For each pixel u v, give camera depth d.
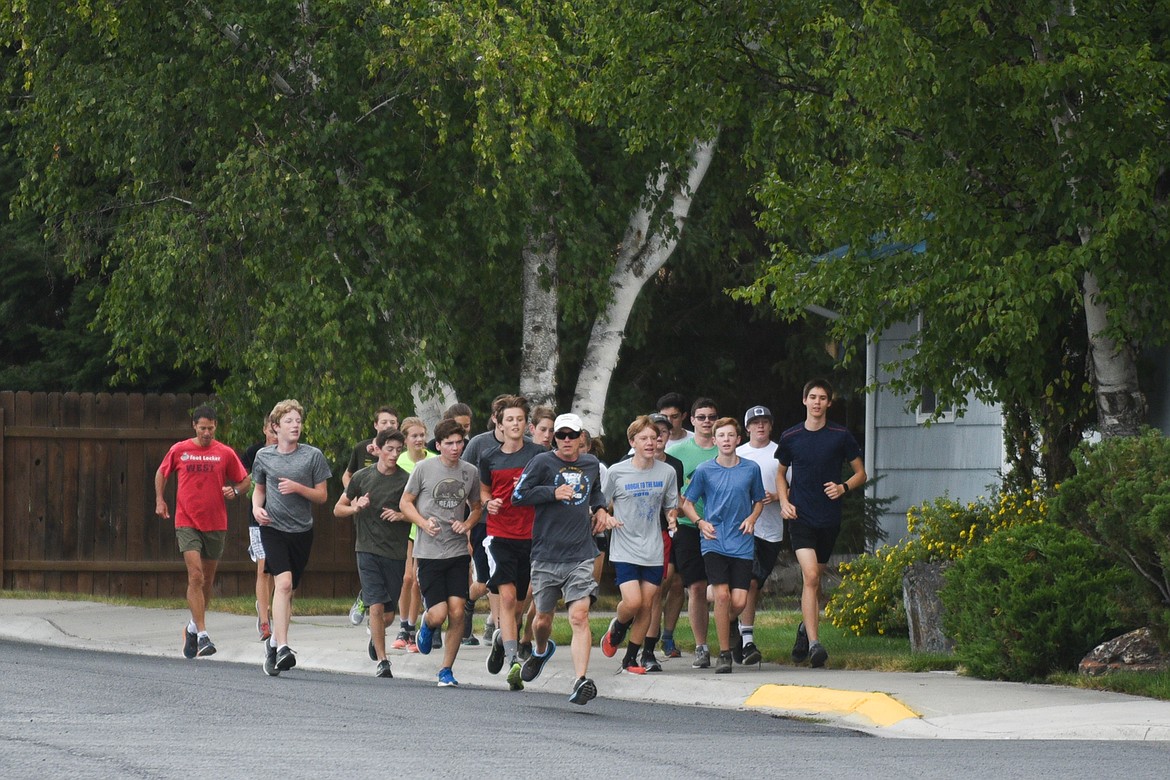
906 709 39.97
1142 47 46.31
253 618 66.62
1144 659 44.44
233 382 72.94
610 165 74.38
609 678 47.78
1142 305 50.44
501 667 48.25
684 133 57.47
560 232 72.75
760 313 95.06
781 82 56.75
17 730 33.41
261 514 49.97
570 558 43.34
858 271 51.84
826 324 96.56
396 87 68.06
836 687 43.62
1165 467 42.41
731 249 85.00
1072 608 45.25
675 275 96.75
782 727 39.06
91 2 68.19
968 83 48.75
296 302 66.50
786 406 105.94
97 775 27.56
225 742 32.28
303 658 55.25
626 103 57.50
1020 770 30.25
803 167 55.94
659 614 49.28
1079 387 55.97
